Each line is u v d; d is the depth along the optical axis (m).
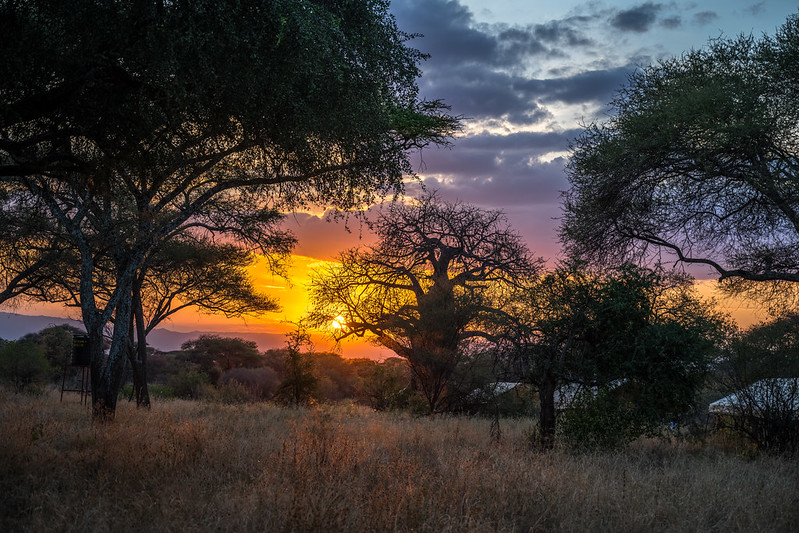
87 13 7.37
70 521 5.61
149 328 24.03
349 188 11.73
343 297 27.53
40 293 21.67
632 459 11.12
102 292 21.67
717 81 15.67
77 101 8.12
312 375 26.45
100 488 6.71
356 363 42.94
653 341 12.06
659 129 15.83
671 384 12.11
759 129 14.45
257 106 8.88
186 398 31.11
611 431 11.75
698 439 13.84
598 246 18.19
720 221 16.78
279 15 7.71
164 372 55.94
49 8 7.30
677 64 17.48
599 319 12.21
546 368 12.36
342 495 6.40
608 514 6.44
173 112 8.61
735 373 13.88
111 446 8.88
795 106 15.09
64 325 42.34
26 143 8.22
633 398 12.49
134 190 12.41
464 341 23.06
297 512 5.46
